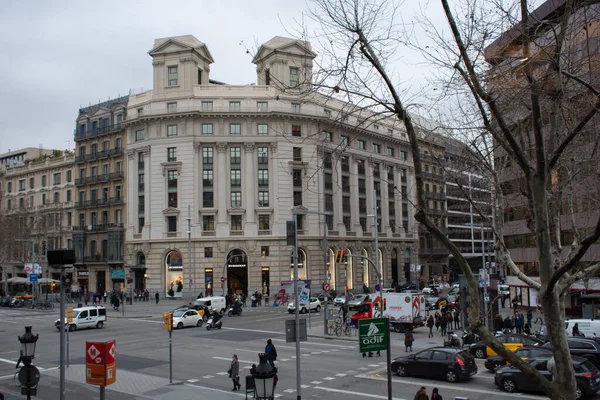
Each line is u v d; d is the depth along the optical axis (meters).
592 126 10.87
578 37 10.70
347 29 8.95
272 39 70.38
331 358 27.41
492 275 37.69
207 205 68.69
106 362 14.39
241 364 26.09
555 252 11.32
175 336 36.62
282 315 50.66
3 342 34.47
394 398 19.17
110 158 78.12
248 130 69.19
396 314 37.44
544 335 29.62
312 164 69.50
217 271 67.56
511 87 8.94
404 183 85.94
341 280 73.25
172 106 69.56
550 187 12.49
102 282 77.94
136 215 71.69
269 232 68.44
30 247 76.44
